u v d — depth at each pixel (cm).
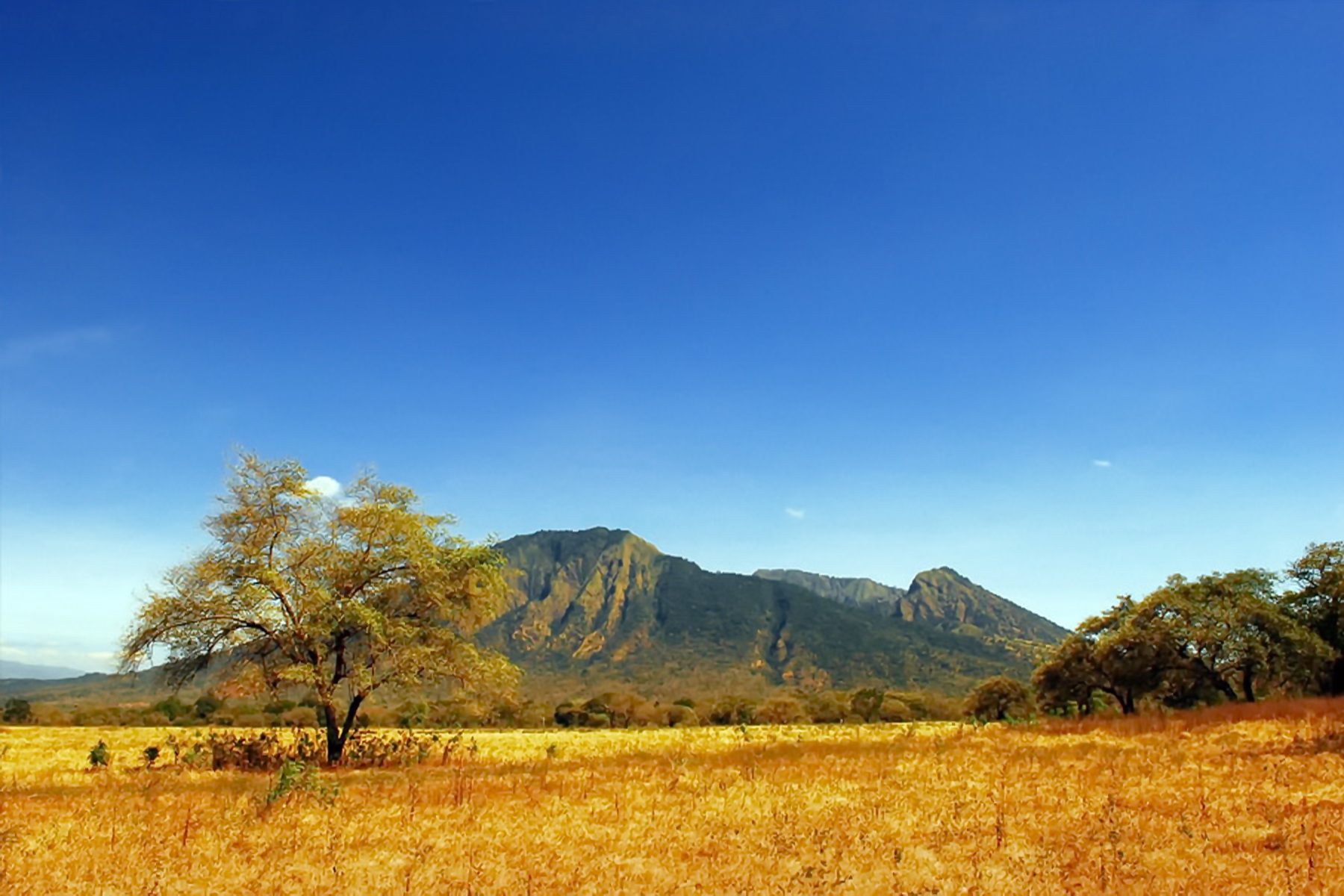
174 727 6525
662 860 1206
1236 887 989
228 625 2922
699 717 10138
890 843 1292
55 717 7519
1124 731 3238
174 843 1342
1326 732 2500
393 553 3102
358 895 1061
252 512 2980
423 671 3069
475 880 1105
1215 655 5512
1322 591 5600
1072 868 1128
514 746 3838
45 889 1094
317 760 2897
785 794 1823
